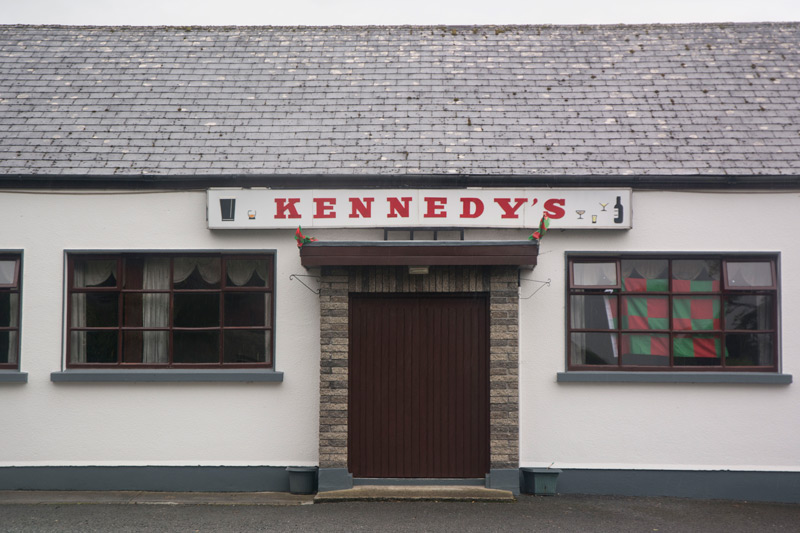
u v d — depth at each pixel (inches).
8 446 367.9
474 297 368.2
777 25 472.7
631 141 388.8
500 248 343.9
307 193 364.8
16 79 433.7
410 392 366.3
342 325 358.9
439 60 451.8
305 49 464.1
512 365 357.7
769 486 361.7
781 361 366.0
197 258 378.9
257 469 367.2
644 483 363.6
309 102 418.3
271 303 375.6
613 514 331.0
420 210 363.3
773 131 392.8
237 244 373.1
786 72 432.1
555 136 393.1
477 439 365.4
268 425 368.2
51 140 390.6
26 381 368.8
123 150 385.7
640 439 365.4
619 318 373.4
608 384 366.9
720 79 428.8
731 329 373.7
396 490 352.5
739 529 313.9
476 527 307.0
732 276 372.8
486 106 414.0
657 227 370.9
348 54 458.9
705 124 398.9
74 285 377.7
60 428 367.9
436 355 367.2
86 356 375.6
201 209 374.3
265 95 423.8
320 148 386.9
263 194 365.4
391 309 368.2
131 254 377.4
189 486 366.0
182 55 457.1
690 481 363.3
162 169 374.0
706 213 370.9
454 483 362.9
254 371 370.0
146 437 367.6
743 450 363.9
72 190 374.3
